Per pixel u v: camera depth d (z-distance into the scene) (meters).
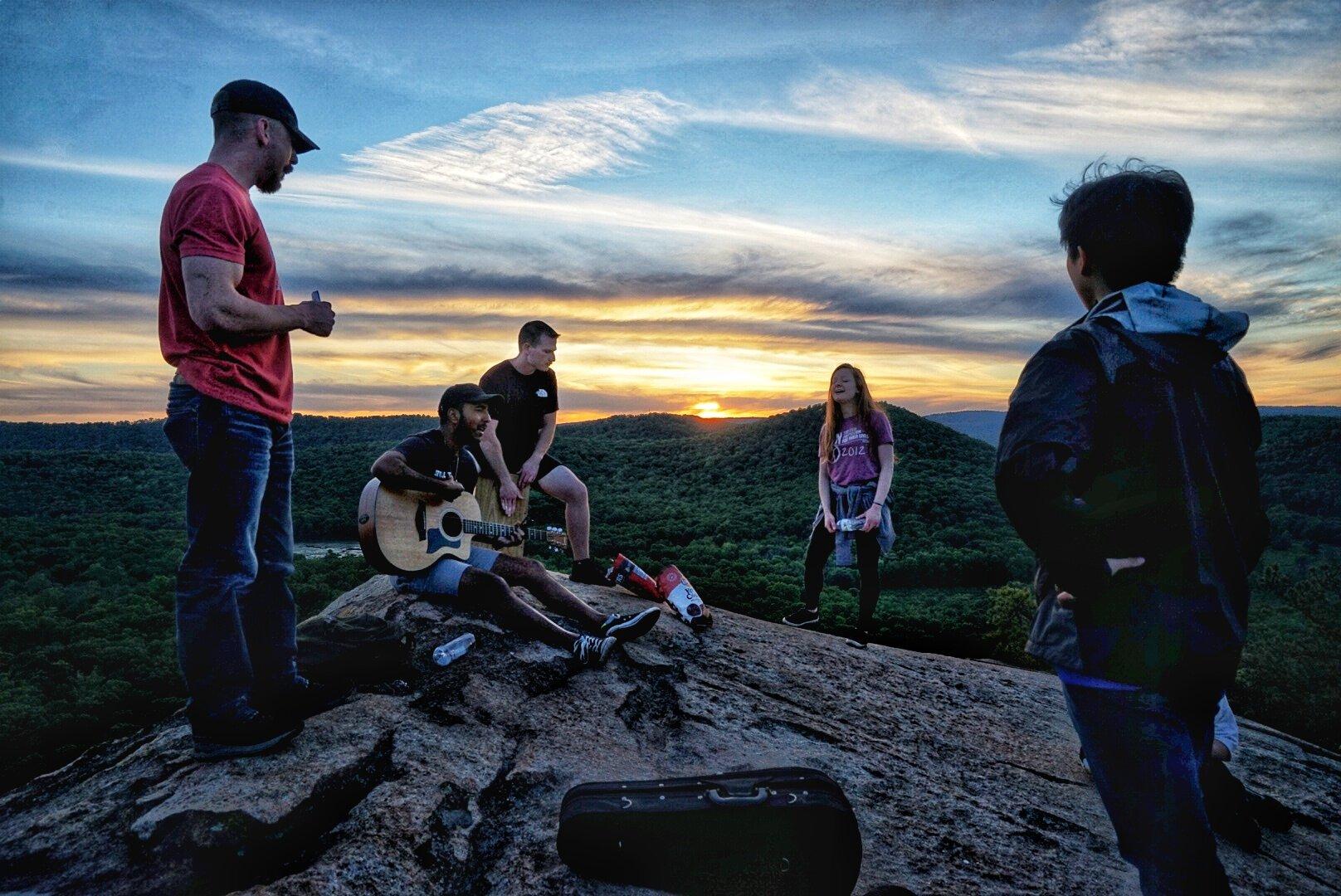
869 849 2.22
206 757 2.13
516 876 1.87
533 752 2.43
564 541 4.19
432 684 2.77
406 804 2.02
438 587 3.25
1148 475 1.32
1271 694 10.67
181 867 1.80
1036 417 1.35
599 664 3.12
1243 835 2.53
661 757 2.56
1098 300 1.56
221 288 1.98
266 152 2.26
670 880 1.79
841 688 3.41
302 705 2.46
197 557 2.11
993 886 2.14
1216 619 1.31
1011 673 4.14
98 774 2.20
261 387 2.18
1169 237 1.45
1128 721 1.33
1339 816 2.94
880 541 4.59
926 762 2.85
